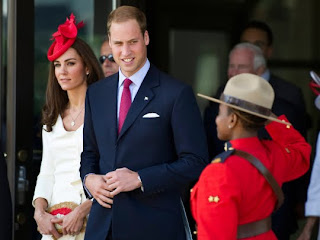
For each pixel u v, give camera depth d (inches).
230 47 1140.5
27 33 674.8
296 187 740.0
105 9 693.9
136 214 499.2
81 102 574.9
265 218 417.7
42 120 580.7
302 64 1149.1
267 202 415.5
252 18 1146.7
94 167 519.8
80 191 557.9
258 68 733.9
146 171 494.3
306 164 449.4
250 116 416.2
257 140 426.3
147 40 513.7
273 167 426.3
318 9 1143.6
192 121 500.7
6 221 501.0
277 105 731.4
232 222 395.2
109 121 511.2
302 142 453.4
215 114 726.5
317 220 607.5
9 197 506.0
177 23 1130.0
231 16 1140.5
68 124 572.4
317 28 1143.6
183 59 1137.4
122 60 503.8
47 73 680.4
